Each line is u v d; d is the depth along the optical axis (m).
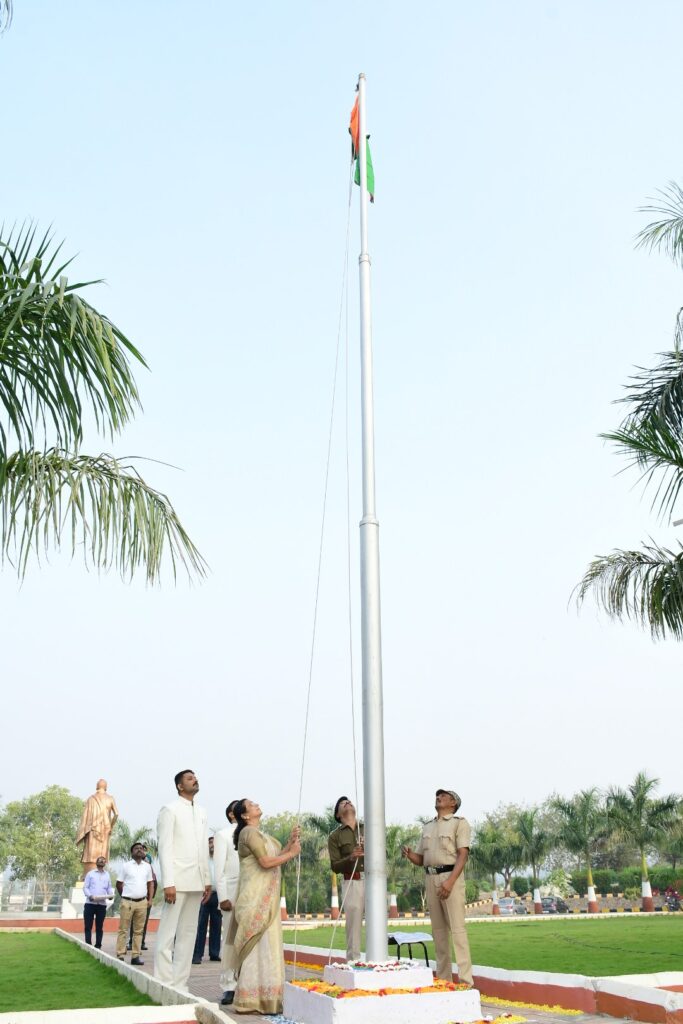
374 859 6.61
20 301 6.18
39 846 65.06
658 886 43.19
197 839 7.92
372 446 7.76
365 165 8.77
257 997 6.73
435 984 6.25
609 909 42.31
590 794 38.50
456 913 7.58
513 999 7.58
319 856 44.75
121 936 11.31
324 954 11.10
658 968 9.61
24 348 6.66
